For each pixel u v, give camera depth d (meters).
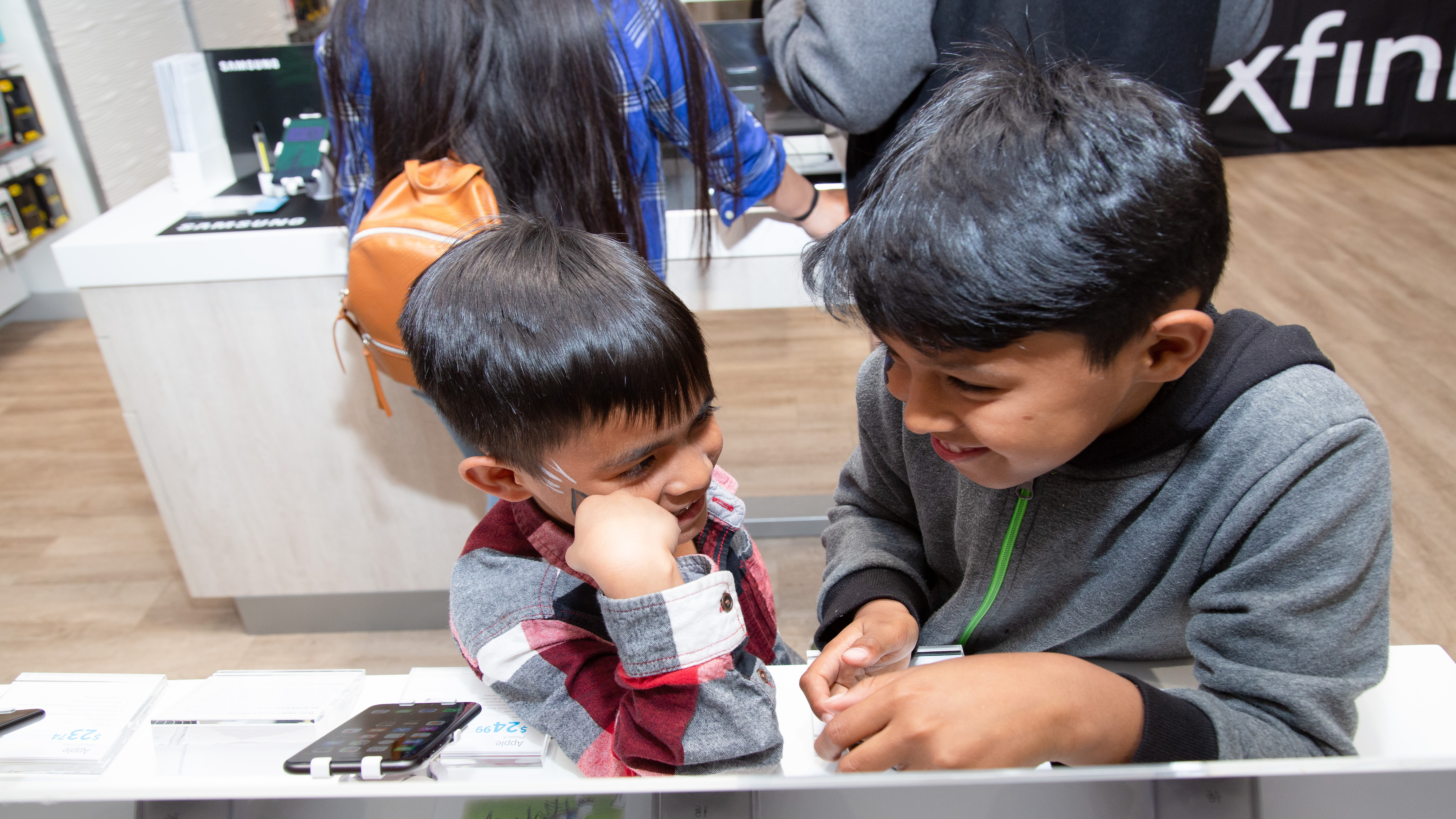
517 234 0.58
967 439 0.50
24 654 1.84
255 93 1.61
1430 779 0.41
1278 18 3.70
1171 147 0.45
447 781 0.46
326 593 1.78
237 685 0.61
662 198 1.25
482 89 1.05
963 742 0.49
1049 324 0.43
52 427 2.62
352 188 1.24
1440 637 1.61
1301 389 0.57
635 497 0.53
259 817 0.42
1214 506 0.60
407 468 1.63
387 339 1.17
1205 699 0.57
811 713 0.62
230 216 1.50
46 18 2.80
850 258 0.48
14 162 2.86
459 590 0.65
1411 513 1.89
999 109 0.47
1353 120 3.87
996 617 0.77
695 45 1.13
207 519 1.67
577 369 0.52
